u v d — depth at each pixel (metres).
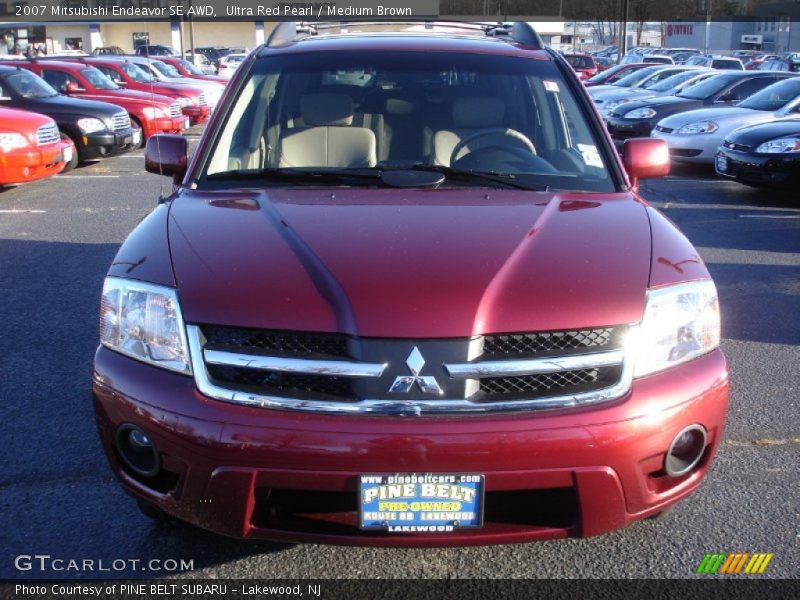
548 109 3.76
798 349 5.15
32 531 3.09
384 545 2.42
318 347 2.39
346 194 3.21
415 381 2.34
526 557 2.96
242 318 2.42
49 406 4.22
